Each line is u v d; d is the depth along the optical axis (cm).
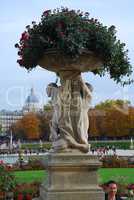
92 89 1912
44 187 1838
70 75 1867
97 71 1939
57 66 1812
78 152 1808
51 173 1761
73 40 1708
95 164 1766
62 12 1781
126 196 2580
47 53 1766
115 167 5988
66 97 1856
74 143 1817
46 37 1761
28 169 5600
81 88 1873
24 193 2814
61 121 1839
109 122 18450
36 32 1794
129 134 18588
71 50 1706
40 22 1792
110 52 1770
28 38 1806
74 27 1733
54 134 1862
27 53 1803
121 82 1933
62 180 1758
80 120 1841
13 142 19938
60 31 1723
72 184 1762
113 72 1895
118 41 1823
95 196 1752
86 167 1764
